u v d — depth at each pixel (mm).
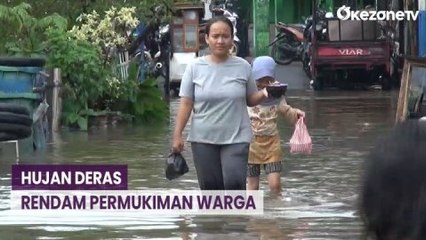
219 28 9031
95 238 8594
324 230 8836
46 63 17016
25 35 18094
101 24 19203
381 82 29312
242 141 9141
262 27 37688
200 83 9117
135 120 19438
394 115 20609
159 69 27984
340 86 30000
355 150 14828
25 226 9211
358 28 29141
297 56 35469
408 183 2201
